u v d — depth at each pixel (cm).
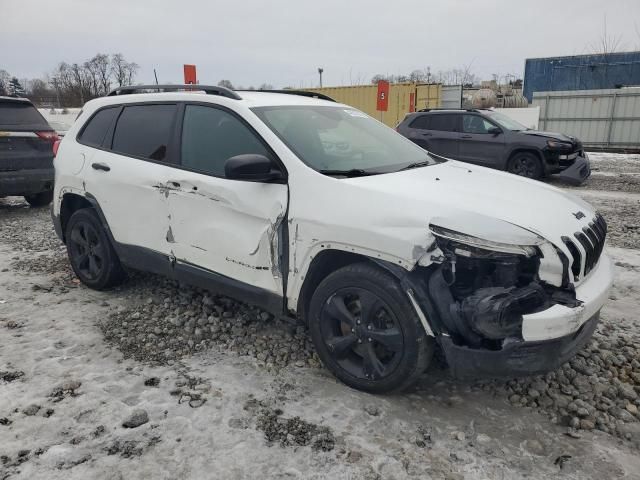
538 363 269
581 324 272
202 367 349
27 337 391
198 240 376
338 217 302
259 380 333
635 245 646
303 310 339
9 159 796
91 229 468
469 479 249
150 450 268
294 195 325
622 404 308
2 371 342
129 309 441
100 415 295
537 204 314
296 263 325
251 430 284
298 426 287
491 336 262
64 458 261
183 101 404
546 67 2883
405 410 303
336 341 321
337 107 439
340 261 327
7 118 804
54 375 337
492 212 287
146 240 417
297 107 397
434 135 1321
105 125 463
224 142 369
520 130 1233
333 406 306
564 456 265
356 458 263
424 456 265
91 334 396
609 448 271
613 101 1952
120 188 426
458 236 269
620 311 440
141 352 369
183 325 410
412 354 288
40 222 802
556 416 298
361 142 396
